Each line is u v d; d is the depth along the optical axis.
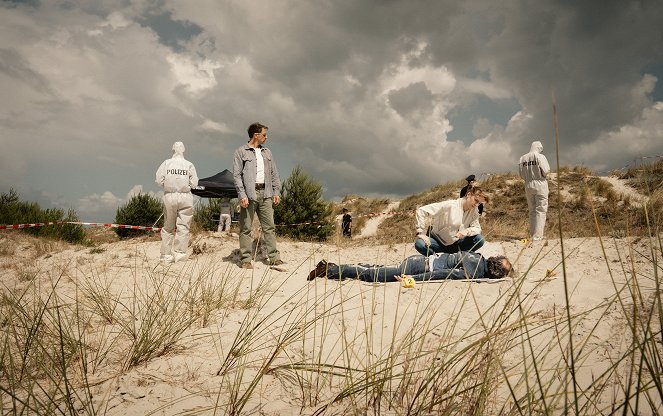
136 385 1.85
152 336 2.45
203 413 1.60
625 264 4.12
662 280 1.42
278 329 2.71
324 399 1.75
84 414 1.58
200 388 1.84
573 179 14.88
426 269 4.20
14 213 10.77
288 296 3.69
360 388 1.68
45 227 10.50
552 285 3.59
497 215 13.36
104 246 7.49
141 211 14.52
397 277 4.14
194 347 2.39
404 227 14.73
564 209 11.79
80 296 3.58
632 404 1.49
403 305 3.19
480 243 4.62
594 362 1.91
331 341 2.47
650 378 1.66
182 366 2.09
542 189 6.75
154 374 1.99
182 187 5.65
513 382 1.78
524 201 14.24
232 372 2.03
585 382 1.72
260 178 5.55
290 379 1.96
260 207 5.61
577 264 4.49
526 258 5.17
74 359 2.11
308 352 2.31
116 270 5.01
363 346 2.36
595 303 2.87
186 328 2.64
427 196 19.03
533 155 6.80
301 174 13.16
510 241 7.15
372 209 20.23
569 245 5.60
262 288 4.03
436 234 4.64
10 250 7.70
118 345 2.40
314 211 12.94
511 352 2.12
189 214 5.78
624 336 2.15
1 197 11.59
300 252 7.15
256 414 1.61
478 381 1.72
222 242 7.60
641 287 3.18
